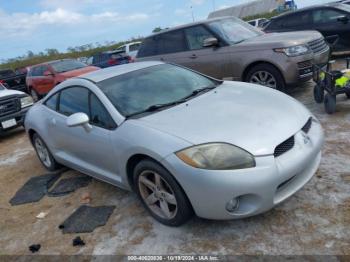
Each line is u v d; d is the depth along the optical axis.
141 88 3.99
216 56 7.19
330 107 5.46
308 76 6.50
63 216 3.98
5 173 5.84
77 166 4.50
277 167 2.84
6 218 4.23
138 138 3.23
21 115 8.12
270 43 6.48
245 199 2.88
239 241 3.00
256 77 6.83
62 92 4.61
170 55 7.96
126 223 3.57
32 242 3.62
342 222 2.99
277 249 2.84
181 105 3.65
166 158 2.96
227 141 2.89
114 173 3.83
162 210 3.34
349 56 9.91
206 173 2.79
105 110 3.75
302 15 9.96
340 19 9.22
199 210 2.96
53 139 4.79
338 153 4.20
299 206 3.30
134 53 16.84
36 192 4.76
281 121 3.15
